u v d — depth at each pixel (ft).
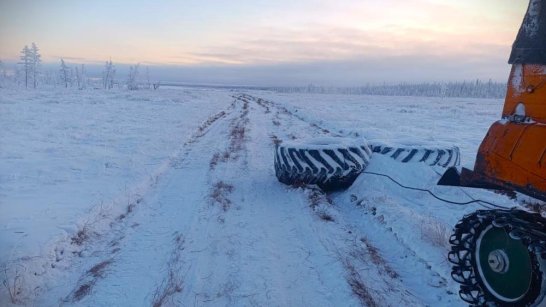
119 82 417.08
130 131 59.72
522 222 11.69
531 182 11.06
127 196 26.22
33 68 306.35
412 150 29.60
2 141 46.88
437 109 157.17
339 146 28.63
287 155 28.96
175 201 25.82
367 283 14.94
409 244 18.53
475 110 151.74
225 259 16.94
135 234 20.16
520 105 12.07
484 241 13.05
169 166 37.04
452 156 30.12
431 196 26.02
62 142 48.26
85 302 13.84
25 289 14.40
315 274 15.65
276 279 15.21
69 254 17.76
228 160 39.19
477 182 13.33
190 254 17.43
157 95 197.88
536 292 10.84
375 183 27.66
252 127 69.10
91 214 21.68
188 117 83.71
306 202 24.99
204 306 13.37
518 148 11.59
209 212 23.16
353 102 226.79
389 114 122.11
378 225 21.54
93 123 68.64
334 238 19.19
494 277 12.55
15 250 16.62
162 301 13.62
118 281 15.20
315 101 215.92
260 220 21.98
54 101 125.49
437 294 14.57
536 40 11.48
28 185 28.30
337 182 28.48
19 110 87.71
